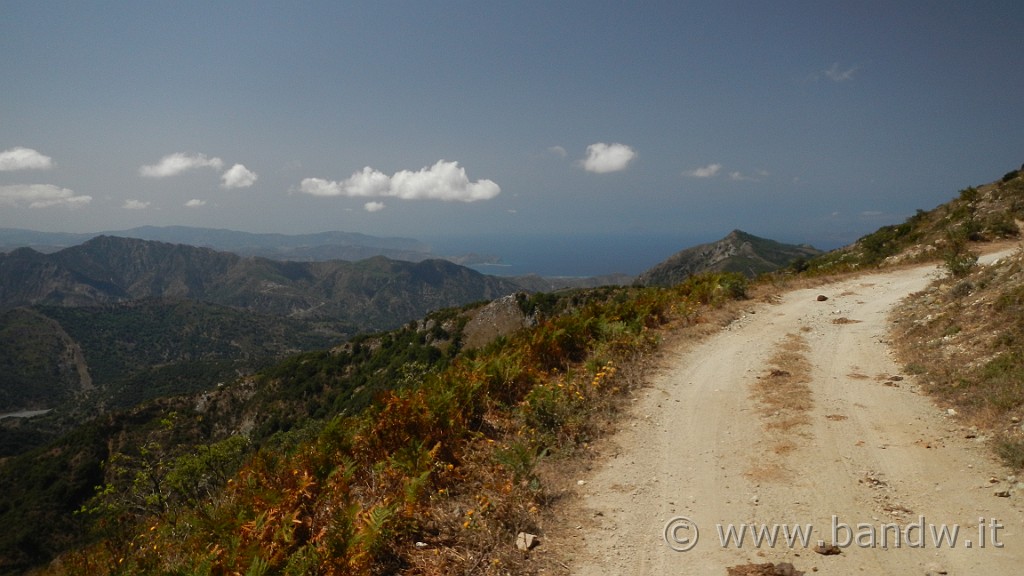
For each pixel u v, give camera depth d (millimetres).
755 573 4266
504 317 65938
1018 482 5250
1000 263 12156
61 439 55562
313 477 5617
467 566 4441
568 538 4953
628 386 9336
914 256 23391
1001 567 4145
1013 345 8039
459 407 7562
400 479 5742
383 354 71562
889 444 6555
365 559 4176
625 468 6441
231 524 4711
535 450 6434
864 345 11273
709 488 5848
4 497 45438
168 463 8289
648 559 4586
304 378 72125
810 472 6031
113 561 5910
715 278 18750
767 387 9078
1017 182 27469
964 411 7043
